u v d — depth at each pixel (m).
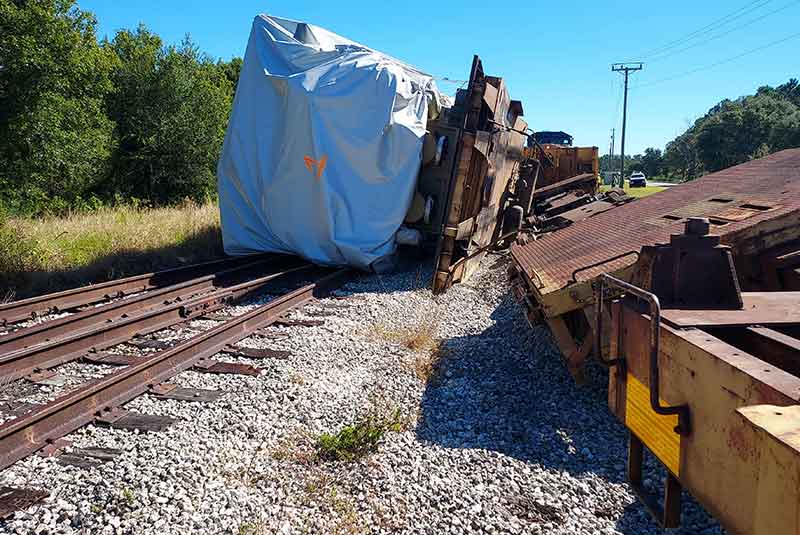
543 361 6.78
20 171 23.70
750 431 1.86
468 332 8.20
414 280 11.63
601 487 4.21
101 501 3.69
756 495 1.79
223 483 3.97
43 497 3.74
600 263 5.59
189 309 8.37
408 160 12.20
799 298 3.07
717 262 2.89
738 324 2.55
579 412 5.48
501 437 4.95
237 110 12.67
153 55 31.78
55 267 11.20
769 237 4.74
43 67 22.95
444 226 10.52
